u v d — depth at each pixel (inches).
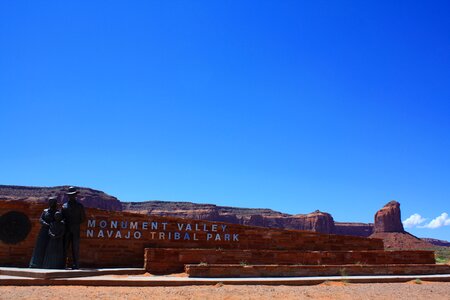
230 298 545.3
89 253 892.6
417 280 831.7
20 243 871.1
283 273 826.2
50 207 813.2
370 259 1011.3
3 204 879.7
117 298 532.7
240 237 1018.7
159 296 554.6
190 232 978.7
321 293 621.0
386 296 606.2
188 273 765.3
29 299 505.7
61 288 617.9
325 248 1086.4
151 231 948.0
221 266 785.6
